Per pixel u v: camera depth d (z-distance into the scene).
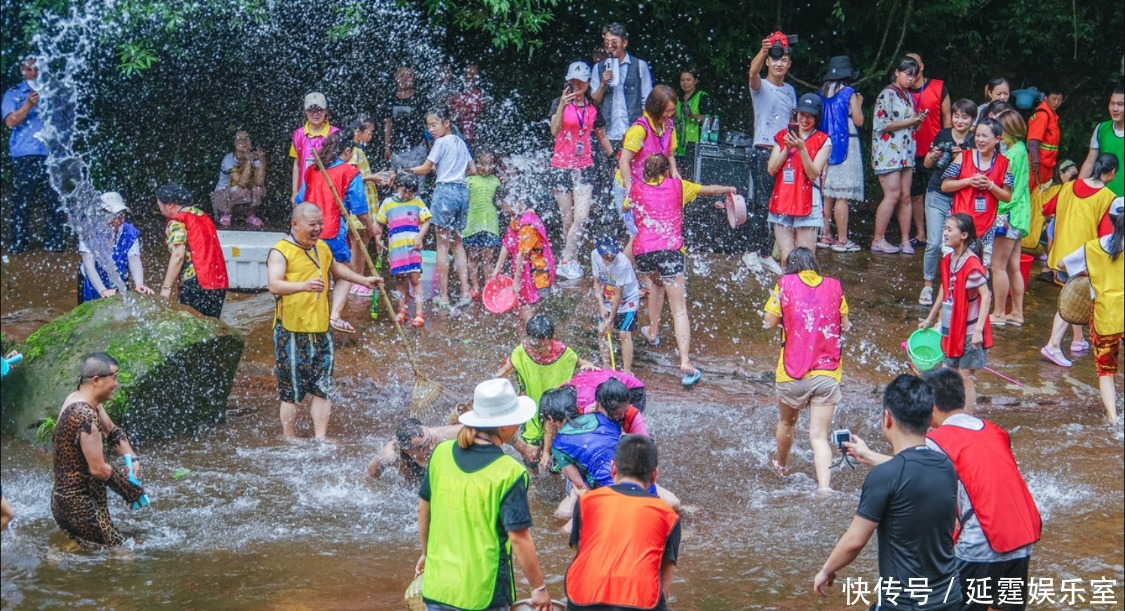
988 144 9.48
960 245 7.76
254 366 9.07
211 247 8.73
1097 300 8.00
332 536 6.34
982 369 9.26
